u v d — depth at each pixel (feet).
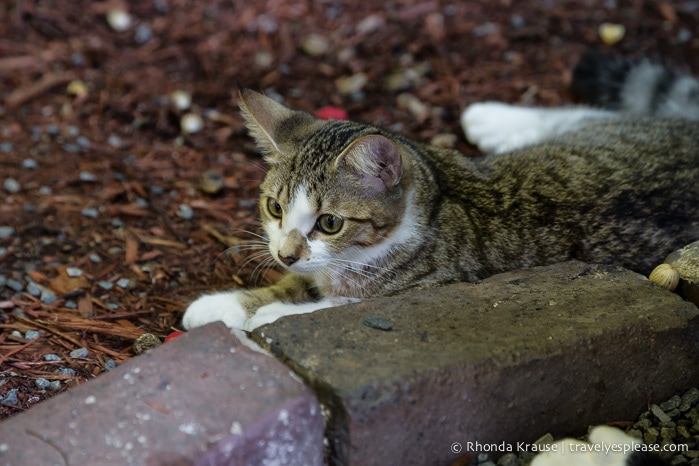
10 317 17.19
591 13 29.40
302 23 29.60
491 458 13.64
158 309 17.89
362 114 25.57
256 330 13.67
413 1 30.45
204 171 23.20
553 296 14.88
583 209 17.12
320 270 16.80
